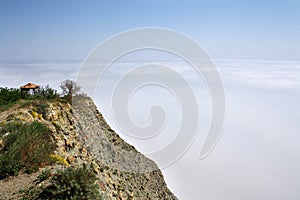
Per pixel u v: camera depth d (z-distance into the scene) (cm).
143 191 1560
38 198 650
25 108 1259
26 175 775
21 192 679
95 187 710
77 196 652
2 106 1364
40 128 1041
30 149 873
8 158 799
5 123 1036
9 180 743
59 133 1197
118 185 1240
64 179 677
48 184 704
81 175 696
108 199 914
